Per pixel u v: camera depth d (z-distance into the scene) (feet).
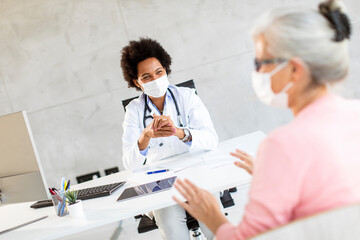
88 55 12.28
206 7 12.07
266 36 2.79
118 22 12.12
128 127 7.50
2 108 12.58
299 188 2.57
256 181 2.71
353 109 2.76
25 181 5.82
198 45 12.22
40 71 12.39
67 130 12.61
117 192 5.90
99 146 12.66
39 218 5.51
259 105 12.50
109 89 12.42
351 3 11.93
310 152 2.54
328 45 2.66
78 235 10.87
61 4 12.10
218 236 3.16
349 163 2.54
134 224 10.76
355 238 2.37
